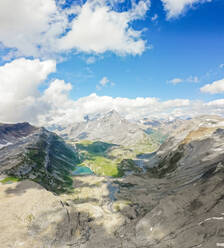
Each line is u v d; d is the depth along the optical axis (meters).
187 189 122.94
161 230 89.75
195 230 76.88
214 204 88.44
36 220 98.56
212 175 119.62
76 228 104.06
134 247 83.94
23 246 80.12
